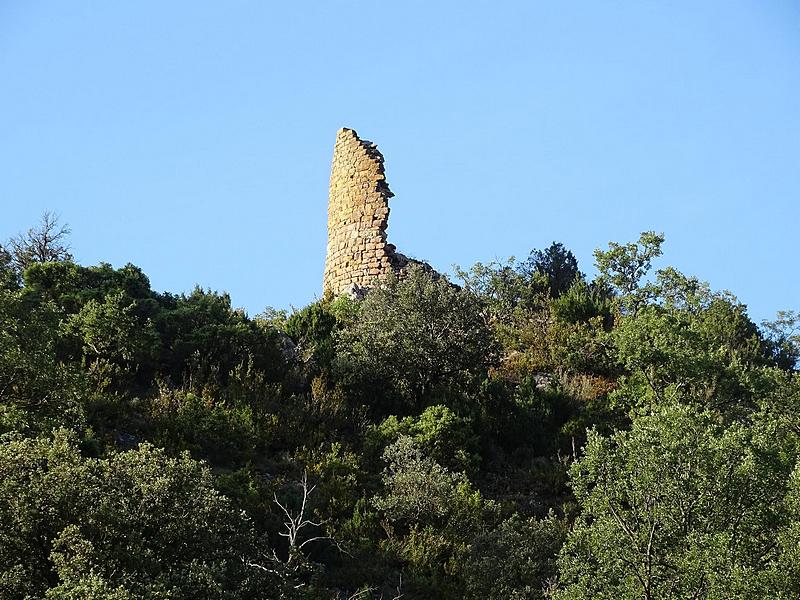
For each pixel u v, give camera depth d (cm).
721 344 10875
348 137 11475
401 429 7725
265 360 8325
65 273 8544
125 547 4266
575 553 4878
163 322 8250
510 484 7638
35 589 4106
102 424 6681
